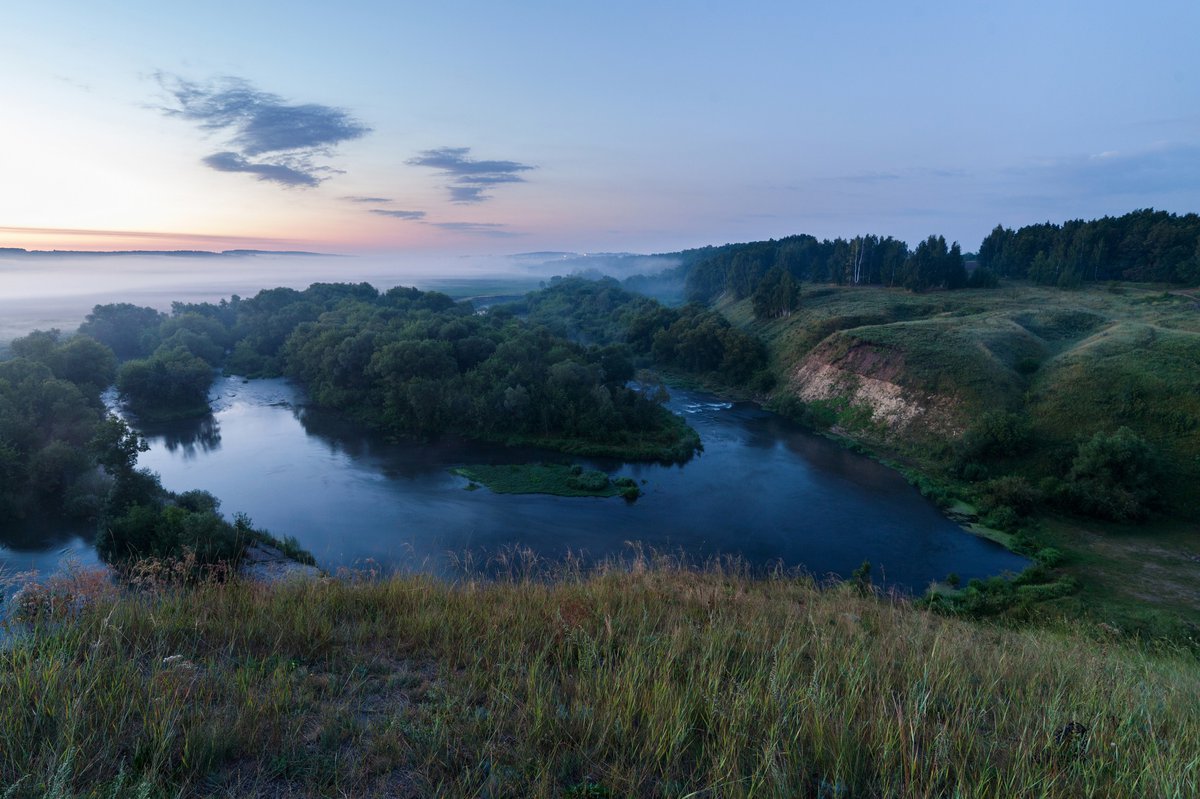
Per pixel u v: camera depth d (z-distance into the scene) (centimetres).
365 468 5131
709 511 4312
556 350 7406
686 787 473
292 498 4366
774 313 10488
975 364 6097
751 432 6519
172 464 5153
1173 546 3747
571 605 905
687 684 629
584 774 497
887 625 1077
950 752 519
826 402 6938
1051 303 8694
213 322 10144
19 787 419
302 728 545
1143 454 4275
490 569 3278
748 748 522
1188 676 1055
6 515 3681
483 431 6162
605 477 4881
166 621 743
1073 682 792
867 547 3778
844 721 552
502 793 461
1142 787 480
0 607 745
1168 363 5247
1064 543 3806
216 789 455
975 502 4438
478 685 643
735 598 1113
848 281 12594
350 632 789
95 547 3184
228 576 980
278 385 8519
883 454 5712
